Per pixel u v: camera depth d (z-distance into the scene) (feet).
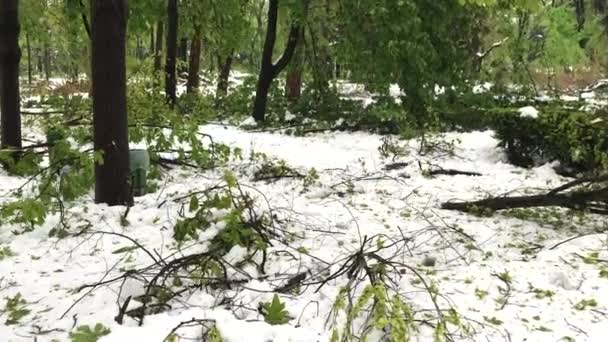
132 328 10.43
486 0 22.27
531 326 11.34
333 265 13.87
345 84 64.69
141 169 21.31
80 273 13.67
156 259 14.26
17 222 16.33
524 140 29.99
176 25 46.34
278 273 13.56
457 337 10.80
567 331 11.15
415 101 44.16
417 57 42.39
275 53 79.97
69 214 17.65
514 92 50.55
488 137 36.09
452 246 16.10
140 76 36.24
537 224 18.95
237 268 13.64
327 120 46.14
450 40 46.24
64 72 86.17
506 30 52.06
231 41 58.85
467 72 47.62
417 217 19.26
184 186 22.40
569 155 28.25
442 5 44.68
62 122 30.83
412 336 10.60
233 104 54.19
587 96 57.47
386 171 28.07
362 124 43.75
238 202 16.42
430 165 28.76
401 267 14.25
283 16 53.42
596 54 75.46
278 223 17.06
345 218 18.61
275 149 35.06
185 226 15.30
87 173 18.34
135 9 50.14
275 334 10.26
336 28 48.60
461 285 13.23
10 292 12.72
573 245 16.21
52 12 54.49
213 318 10.80
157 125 26.27
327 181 24.82
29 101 53.36
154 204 19.24
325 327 10.87
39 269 14.07
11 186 22.76
